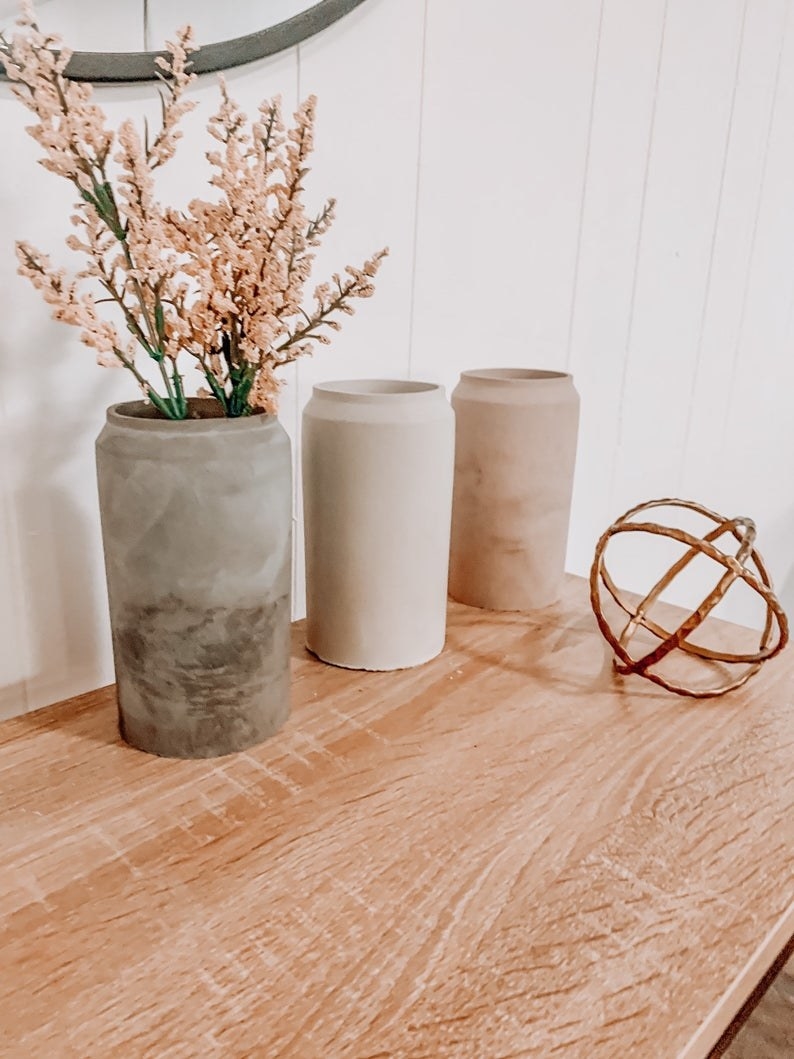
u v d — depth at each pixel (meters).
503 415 0.77
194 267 0.51
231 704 0.57
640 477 1.31
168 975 0.40
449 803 0.53
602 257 1.09
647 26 1.03
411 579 0.68
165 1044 0.36
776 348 1.57
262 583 0.56
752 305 1.44
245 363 0.54
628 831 0.51
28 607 0.67
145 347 0.52
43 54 0.44
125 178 0.47
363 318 0.83
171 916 0.44
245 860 0.48
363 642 0.69
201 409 0.59
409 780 0.56
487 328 0.96
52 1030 0.37
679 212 1.19
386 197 0.82
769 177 1.36
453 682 0.69
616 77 1.02
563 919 0.44
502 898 0.45
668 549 1.44
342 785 0.55
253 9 0.68
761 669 0.73
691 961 0.42
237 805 0.53
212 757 0.57
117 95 0.63
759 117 1.28
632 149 1.07
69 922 0.43
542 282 1.02
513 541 0.81
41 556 0.67
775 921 0.44
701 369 1.36
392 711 0.64
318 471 0.66
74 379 0.65
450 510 0.70
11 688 0.68
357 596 0.68
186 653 0.54
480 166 0.90
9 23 0.57
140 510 0.51
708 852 0.49
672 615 0.85
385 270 0.84
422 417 0.64
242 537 0.53
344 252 0.80
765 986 0.46
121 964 0.41
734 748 0.61
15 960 0.41
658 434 1.31
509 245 0.96
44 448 0.65
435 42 0.82
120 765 0.57
